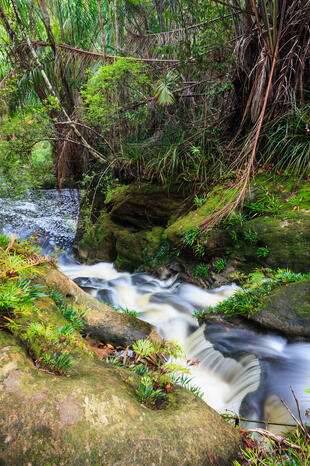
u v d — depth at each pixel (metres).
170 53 6.04
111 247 6.46
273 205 4.16
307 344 2.63
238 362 2.69
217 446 1.42
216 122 5.61
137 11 6.90
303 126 4.63
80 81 7.09
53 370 1.53
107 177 6.55
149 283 5.04
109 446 1.21
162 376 1.75
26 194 7.47
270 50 4.41
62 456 1.14
